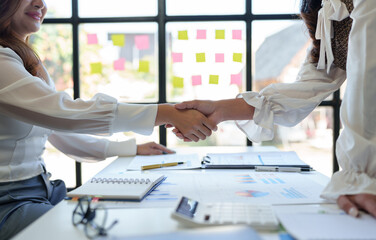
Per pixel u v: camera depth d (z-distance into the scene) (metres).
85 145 1.30
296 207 0.61
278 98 0.97
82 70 1.87
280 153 1.22
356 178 0.67
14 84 0.86
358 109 0.70
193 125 0.99
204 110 1.03
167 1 1.78
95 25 1.84
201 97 1.87
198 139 1.05
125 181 0.80
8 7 1.02
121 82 1.89
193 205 0.58
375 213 0.53
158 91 1.83
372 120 0.69
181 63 1.84
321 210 0.59
